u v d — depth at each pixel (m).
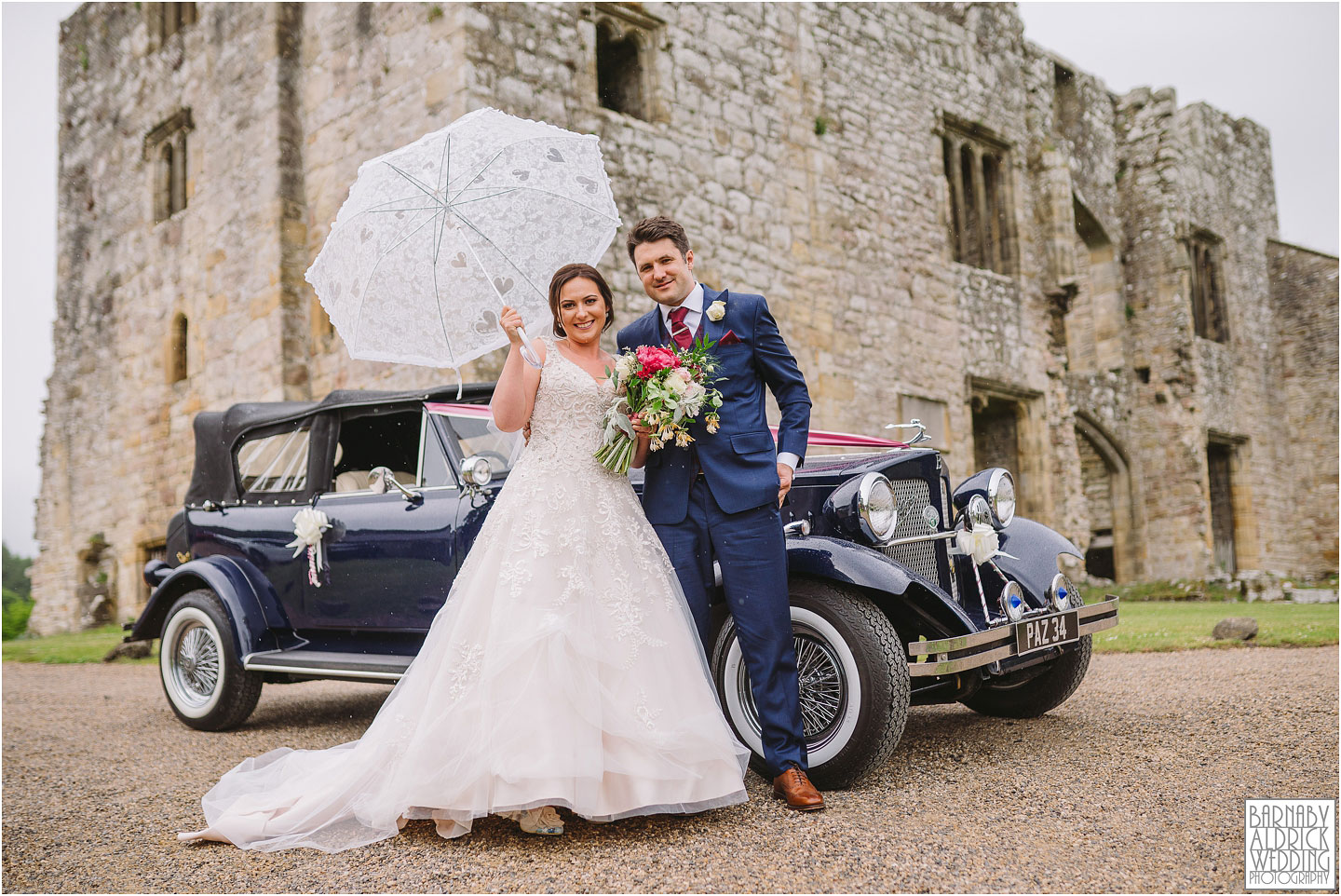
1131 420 17.45
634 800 2.40
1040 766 3.08
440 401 4.03
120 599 12.83
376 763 2.60
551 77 8.80
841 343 11.41
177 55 12.09
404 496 3.90
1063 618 3.32
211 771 3.65
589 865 2.26
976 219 14.19
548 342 2.87
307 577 4.23
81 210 14.30
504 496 2.71
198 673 4.61
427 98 8.49
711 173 10.19
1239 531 19.56
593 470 2.72
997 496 3.88
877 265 12.03
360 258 2.78
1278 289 21.33
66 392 14.44
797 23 11.40
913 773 3.05
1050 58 16.48
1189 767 2.97
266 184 10.10
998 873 2.12
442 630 2.67
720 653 3.07
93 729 4.71
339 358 9.47
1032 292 14.38
